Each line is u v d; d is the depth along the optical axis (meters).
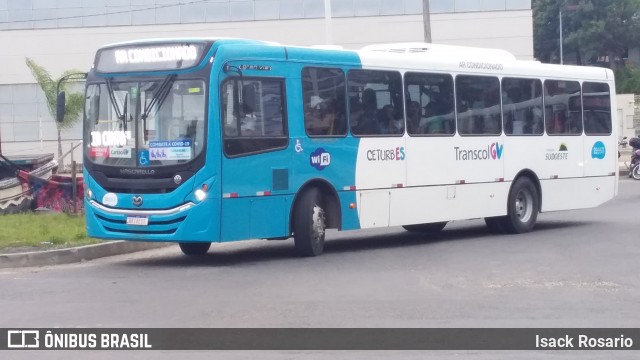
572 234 18.52
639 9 71.12
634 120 52.53
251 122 14.17
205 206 13.67
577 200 20.06
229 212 13.88
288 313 10.35
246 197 14.09
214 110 13.72
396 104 16.34
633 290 11.88
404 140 16.41
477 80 17.88
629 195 27.89
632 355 8.54
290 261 14.73
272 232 14.49
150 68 14.08
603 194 20.70
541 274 13.20
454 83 17.41
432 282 12.51
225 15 46.84
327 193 15.41
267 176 14.35
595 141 20.48
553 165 19.45
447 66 17.27
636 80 71.19
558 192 19.61
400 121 16.38
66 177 22.22
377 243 17.56
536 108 19.11
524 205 18.95
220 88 13.80
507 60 18.72
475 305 10.84
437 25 45.44
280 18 46.47
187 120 13.80
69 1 48.81
